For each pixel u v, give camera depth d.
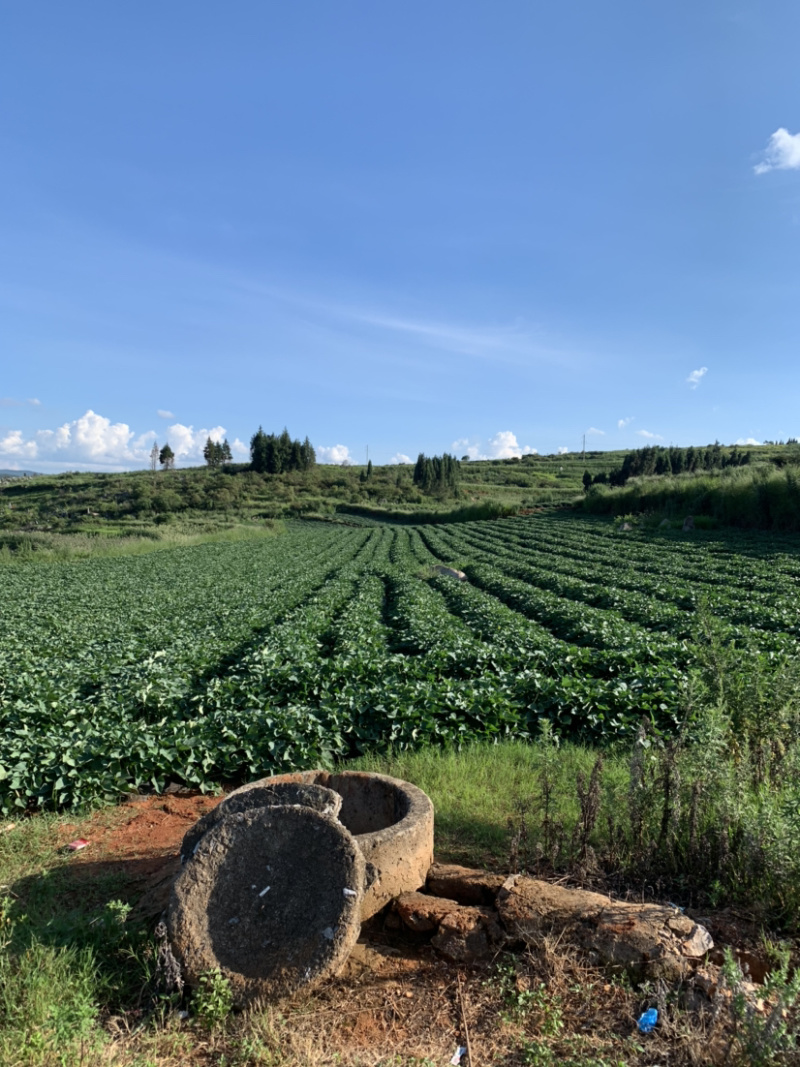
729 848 4.77
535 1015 3.79
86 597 26.22
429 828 5.21
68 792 7.66
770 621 16.38
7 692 11.13
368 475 134.00
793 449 114.56
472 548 46.59
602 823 5.80
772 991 3.46
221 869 4.66
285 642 15.22
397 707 9.55
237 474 131.00
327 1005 4.01
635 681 10.59
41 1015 3.76
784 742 6.11
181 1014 4.02
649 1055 3.42
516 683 10.59
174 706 10.49
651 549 37.91
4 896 5.36
